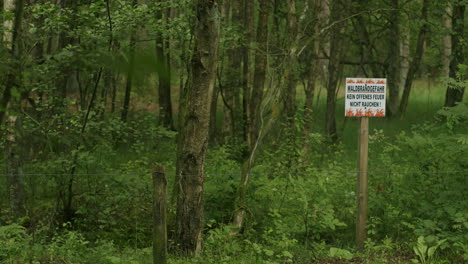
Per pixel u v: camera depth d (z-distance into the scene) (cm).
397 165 877
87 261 577
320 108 2083
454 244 599
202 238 664
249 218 748
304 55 1616
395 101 2056
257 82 1200
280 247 660
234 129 1490
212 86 619
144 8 736
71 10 678
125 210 832
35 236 708
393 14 1794
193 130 625
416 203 761
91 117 876
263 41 1208
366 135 670
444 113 677
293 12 994
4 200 920
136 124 1149
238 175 830
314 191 789
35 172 886
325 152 1314
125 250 653
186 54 828
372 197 788
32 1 938
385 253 650
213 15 590
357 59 2503
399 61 2084
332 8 1636
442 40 2331
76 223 820
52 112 840
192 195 634
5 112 183
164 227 500
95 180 849
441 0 1474
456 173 725
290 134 928
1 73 174
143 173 892
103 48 163
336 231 774
